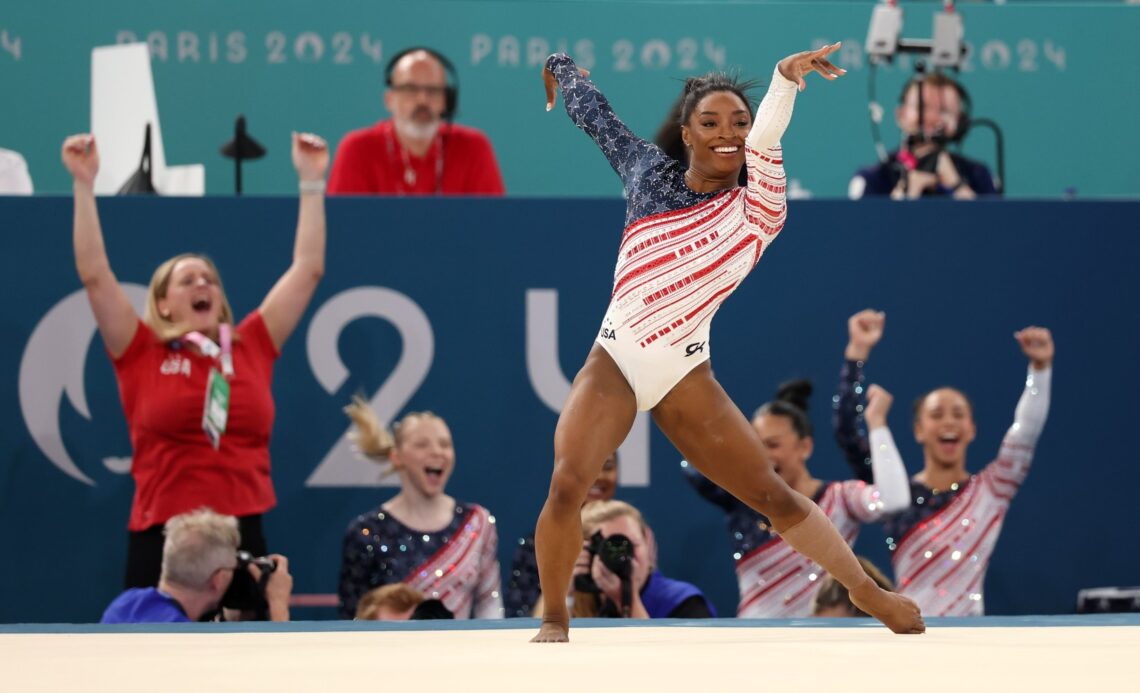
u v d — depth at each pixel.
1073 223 19.11
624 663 7.92
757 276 18.89
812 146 27.52
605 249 18.88
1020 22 27.78
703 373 10.70
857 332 18.45
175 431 17.30
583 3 27.55
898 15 23.75
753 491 10.70
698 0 27.64
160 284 17.78
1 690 6.76
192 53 26.95
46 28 26.62
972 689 6.61
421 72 23.88
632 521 16.30
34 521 18.23
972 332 18.98
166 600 15.83
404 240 18.77
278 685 6.89
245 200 18.70
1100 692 6.51
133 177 21.84
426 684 6.88
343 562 17.52
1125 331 19.09
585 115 11.36
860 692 6.51
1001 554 18.72
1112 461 18.94
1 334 18.28
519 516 18.66
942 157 23.92
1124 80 27.89
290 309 18.11
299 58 27.16
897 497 17.94
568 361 18.78
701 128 10.45
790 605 17.80
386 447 18.16
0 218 18.34
